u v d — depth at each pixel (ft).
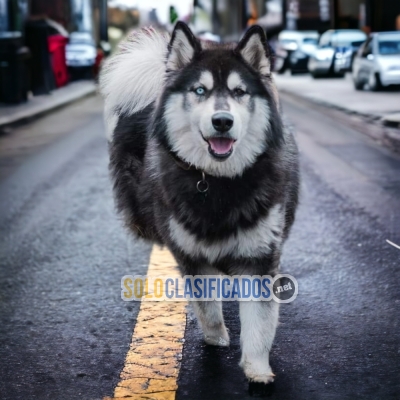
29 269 17.35
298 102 60.54
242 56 11.90
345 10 120.57
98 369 12.07
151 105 13.91
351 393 11.05
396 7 90.43
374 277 16.22
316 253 17.99
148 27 14.60
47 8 112.06
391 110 45.80
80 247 19.10
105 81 15.30
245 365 11.33
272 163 11.78
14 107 55.21
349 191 24.82
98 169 30.30
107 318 14.25
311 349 12.62
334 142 36.52
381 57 62.08
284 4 133.49
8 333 13.58
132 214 14.15
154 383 11.53
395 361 12.10
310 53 96.43
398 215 21.44
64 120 50.67
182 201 11.65
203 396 11.08
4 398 11.10
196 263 12.17
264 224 11.50
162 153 12.08
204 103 11.30
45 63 68.33
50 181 27.96
